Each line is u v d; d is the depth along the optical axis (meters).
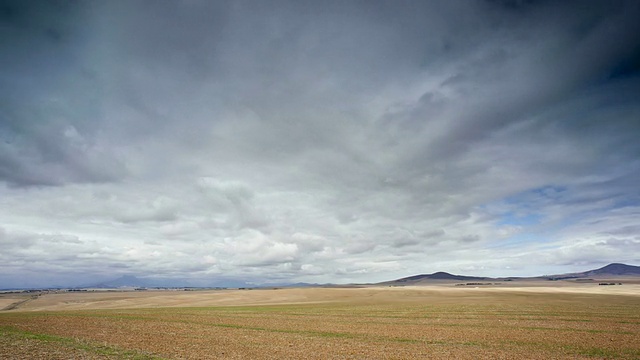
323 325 48.16
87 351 27.44
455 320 53.75
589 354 28.44
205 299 134.75
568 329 42.75
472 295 139.38
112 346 29.88
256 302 120.62
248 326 46.91
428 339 35.53
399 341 34.25
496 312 66.88
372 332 40.81
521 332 40.38
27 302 129.12
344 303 108.31
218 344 32.06
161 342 32.69
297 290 175.62
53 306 110.06
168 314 66.69
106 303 120.25
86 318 55.94
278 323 50.69
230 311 76.12
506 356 27.53
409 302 106.94
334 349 29.95
